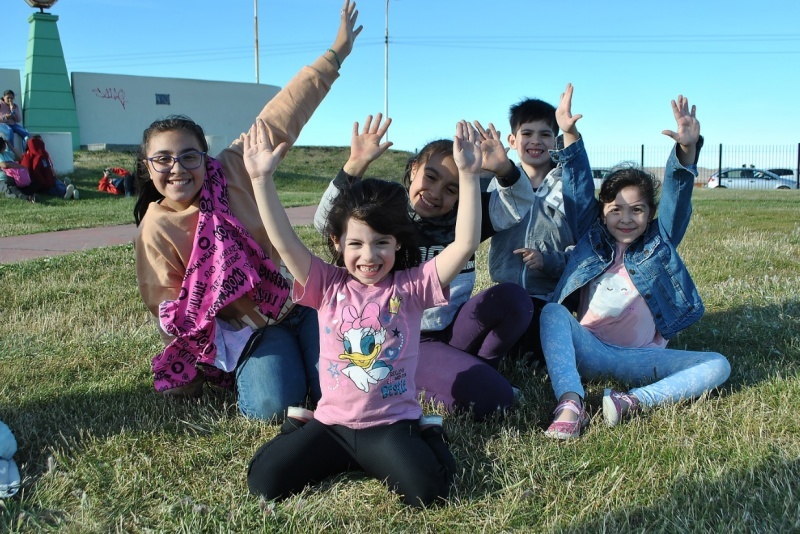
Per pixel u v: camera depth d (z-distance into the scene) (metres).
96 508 2.51
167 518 2.44
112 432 3.10
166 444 3.00
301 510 2.46
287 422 2.79
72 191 15.20
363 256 2.73
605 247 3.71
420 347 3.42
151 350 4.29
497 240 4.12
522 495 2.52
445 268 2.76
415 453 2.53
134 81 30.70
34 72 26.45
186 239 3.32
